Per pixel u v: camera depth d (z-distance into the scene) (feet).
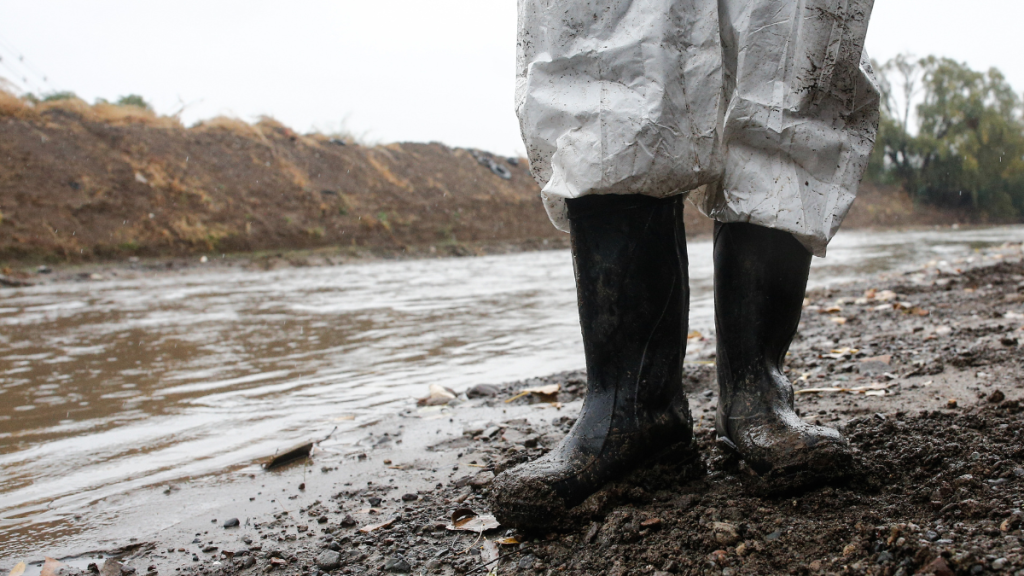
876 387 7.34
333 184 71.72
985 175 137.90
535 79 4.25
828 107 4.24
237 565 4.31
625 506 4.28
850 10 4.09
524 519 4.19
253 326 16.67
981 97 140.26
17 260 43.68
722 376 4.91
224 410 8.62
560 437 6.54
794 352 10.14
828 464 4.13
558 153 4.17
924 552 3.16
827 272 29.76
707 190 4.60
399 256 60.29
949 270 24.56
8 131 52.49
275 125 76.13
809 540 3.62
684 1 4.09
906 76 144.56
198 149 64.18
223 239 55.42
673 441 4.65
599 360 4.52
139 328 16.70
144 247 50.29
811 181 4.27
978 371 7.58
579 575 3.66
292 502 5.40
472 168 91.66
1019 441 4.66
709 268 32.24
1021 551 3.07
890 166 145.07
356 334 15.01
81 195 50.93
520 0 4.41
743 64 4.17
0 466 6.59
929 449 4.60
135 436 7.55
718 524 3.81
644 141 3.95
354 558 4.22
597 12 4.09
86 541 4.85
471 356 12.03
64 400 9.25
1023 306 12.84
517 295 23.09
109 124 61.31
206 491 5.78
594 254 4.38
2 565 4.52
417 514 4.87
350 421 7.96
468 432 7.00
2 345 14.30
